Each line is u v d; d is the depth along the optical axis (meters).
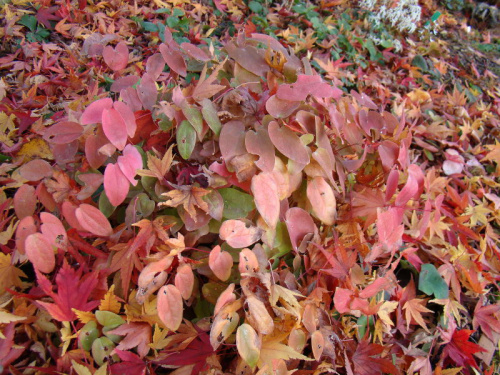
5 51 0.78
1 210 0.45
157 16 0.97
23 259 0.41
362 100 0.58
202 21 1.01
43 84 0.70
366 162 0.56
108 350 0.37
